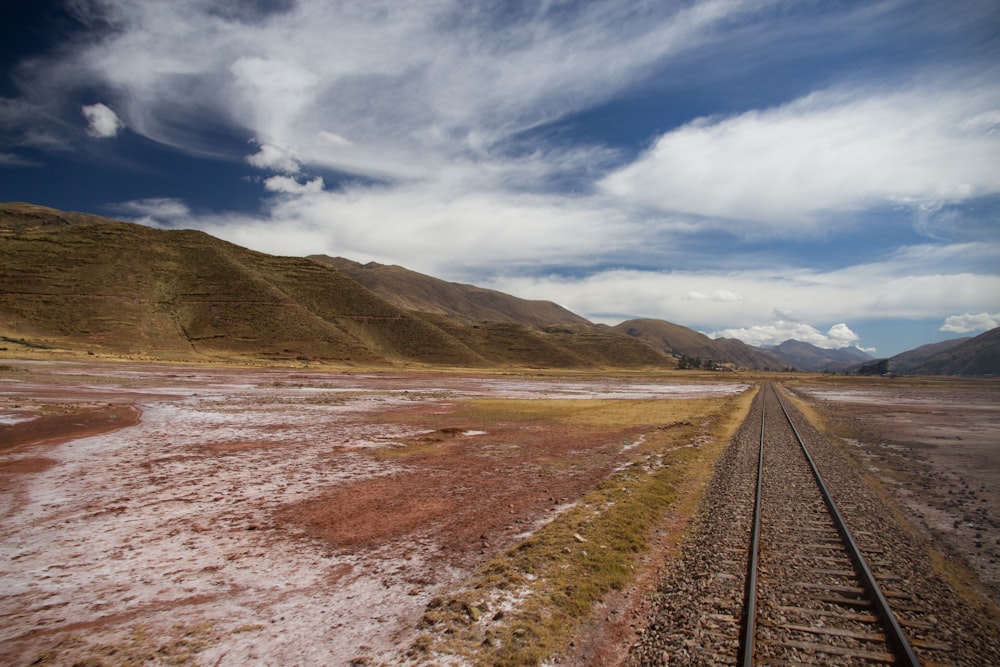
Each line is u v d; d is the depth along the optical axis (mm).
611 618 6637
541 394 54281
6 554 8766
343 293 148750
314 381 60281
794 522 10391
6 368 46875
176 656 5746
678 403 45031
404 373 93750
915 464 17531
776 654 5621
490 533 10172
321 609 6969
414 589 7602
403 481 14586
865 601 6859
